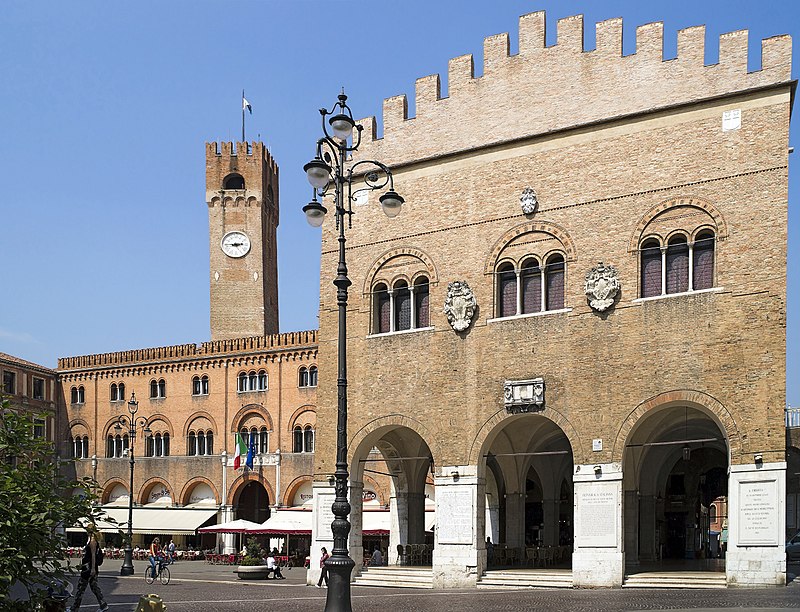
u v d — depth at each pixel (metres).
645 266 39.69
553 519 54.75
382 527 66.44
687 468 57.34
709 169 38.47
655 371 38.31
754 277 36.78
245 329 102.00
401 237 46.19
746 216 37.34
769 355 36.00
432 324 44.38
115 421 91.38
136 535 89.75
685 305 38.06
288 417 82.56
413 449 53.25
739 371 36.50
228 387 86.12
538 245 42.19
